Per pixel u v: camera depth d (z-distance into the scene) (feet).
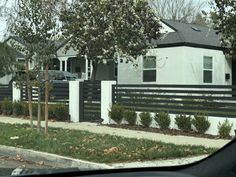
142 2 69.26
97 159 32.22
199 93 47.16
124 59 80.33
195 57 75.46
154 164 30.55
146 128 49.70
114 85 54.95
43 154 34.71
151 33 71.31
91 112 57.11
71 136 42.16
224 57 80.48
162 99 50.06
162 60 76.13
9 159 36.42
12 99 69.56
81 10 67.56
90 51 69.56
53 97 62.34
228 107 44.50
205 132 45.32
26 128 48.88
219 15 51.65
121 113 53.06
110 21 67.77
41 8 43.93
